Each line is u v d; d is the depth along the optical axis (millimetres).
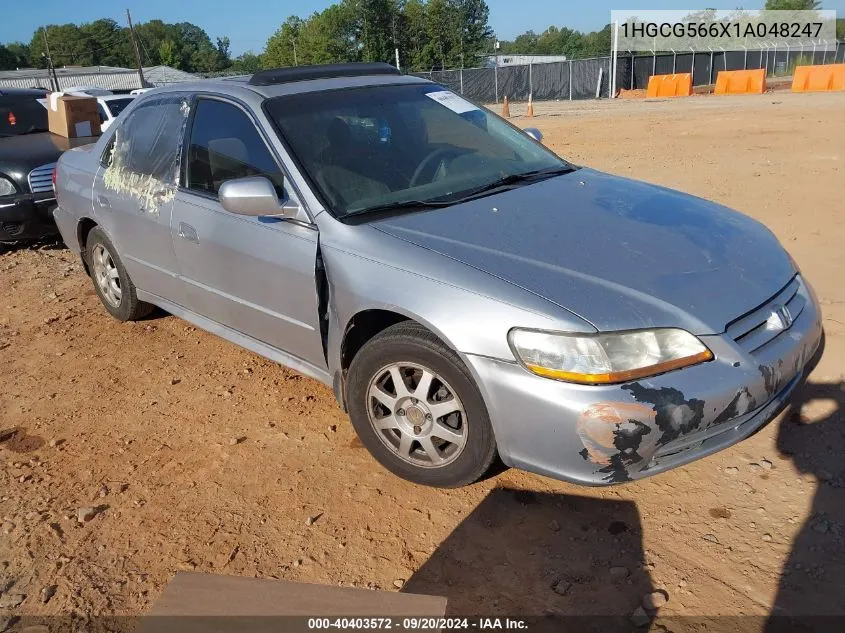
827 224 6449
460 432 2889
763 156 10352
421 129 3896
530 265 2795
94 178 4844
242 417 3861
